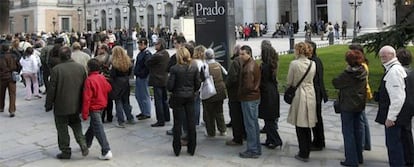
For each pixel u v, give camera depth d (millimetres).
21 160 8422
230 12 13680
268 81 8328
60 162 8211
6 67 12523
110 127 10883
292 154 8281
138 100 11625
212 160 8078
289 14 58531
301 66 7613
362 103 7219
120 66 10648
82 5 81375
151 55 11398
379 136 9297
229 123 10516
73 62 8164
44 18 76312
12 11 81875
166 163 7988
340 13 49844
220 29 13484
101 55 11352
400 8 15047
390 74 6531
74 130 8438
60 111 8023
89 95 8070
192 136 8375
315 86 7867
